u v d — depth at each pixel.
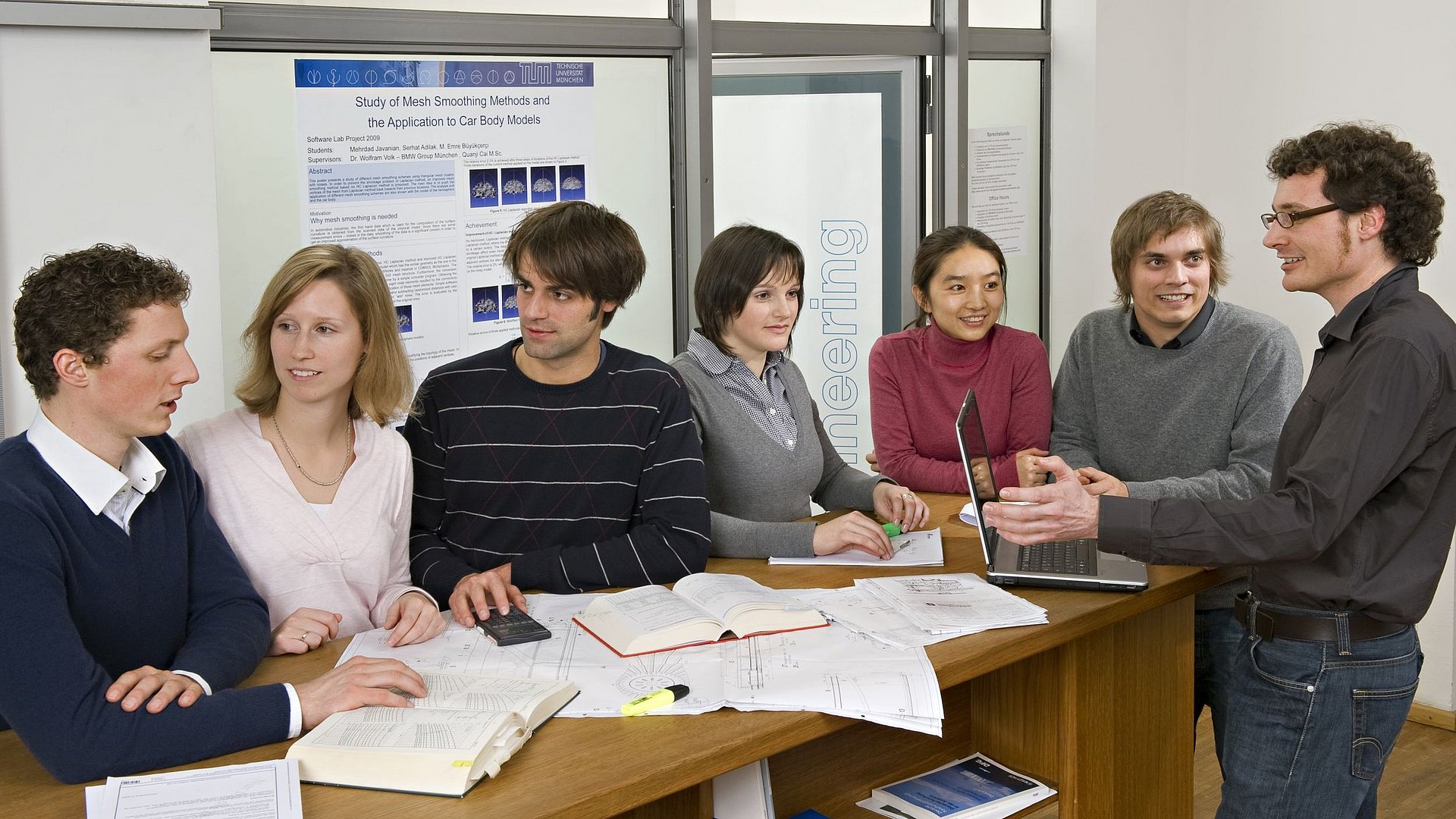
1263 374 2.63
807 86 4.22
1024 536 2.10
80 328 1.51
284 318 1.91
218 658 1.66
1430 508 2.03
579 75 3.41
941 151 4.34
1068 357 2.97
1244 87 4.50
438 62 3.14
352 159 3.03
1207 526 2.02
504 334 3.38
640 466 2.30
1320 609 2.10
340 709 1.59
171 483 1.75
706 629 1.91
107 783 1.42
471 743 1.48
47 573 1.51
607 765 1.51
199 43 2.51
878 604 2.09
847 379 4.46
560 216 2.15
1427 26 3.93
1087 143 4.53
